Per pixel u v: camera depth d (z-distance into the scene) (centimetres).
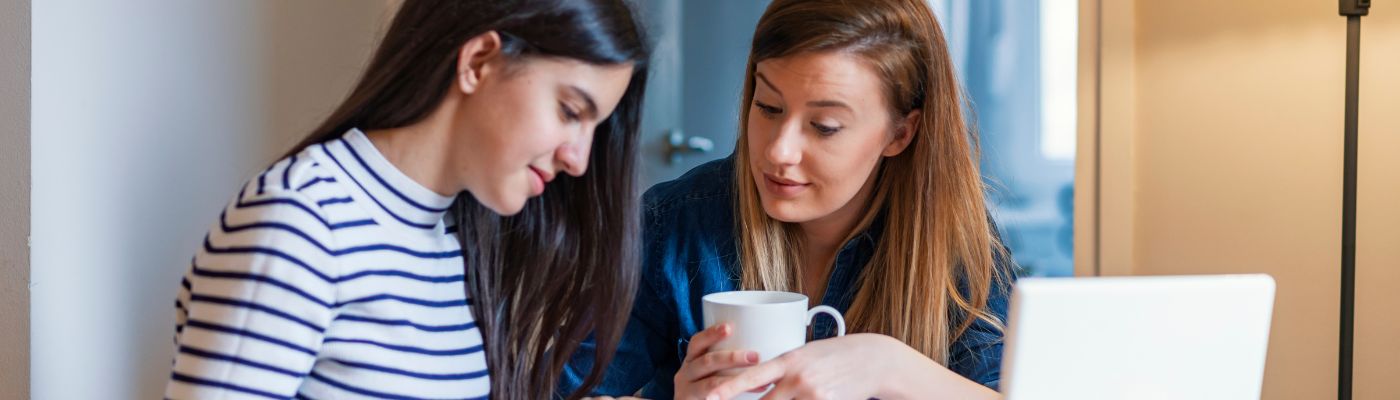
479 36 88
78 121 129
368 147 93
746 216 131
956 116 125
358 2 220
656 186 145
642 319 137
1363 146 186
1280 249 195
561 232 110
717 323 104
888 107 119
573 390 132
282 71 187
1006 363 82
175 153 152
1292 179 193
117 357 140
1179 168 202
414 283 98
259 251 85
